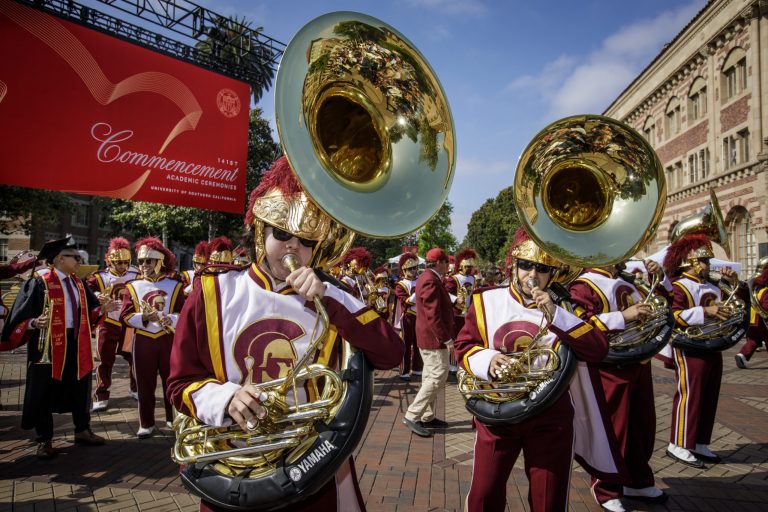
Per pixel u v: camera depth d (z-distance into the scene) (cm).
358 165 171
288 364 147
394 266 1594
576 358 215
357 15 174
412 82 184
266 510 130
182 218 1669
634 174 254
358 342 146
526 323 239
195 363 149
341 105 173
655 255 495
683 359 394
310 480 127
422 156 181
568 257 236
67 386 427
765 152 1521
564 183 261
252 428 130
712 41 1820
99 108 731
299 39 158
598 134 251
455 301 812
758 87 1591
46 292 407
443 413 550
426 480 363
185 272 727
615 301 327
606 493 306
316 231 149
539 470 216
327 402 135
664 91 2250
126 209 1978
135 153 768
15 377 731
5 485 354
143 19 859
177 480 365
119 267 635
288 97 150
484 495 222
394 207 167
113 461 402
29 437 461
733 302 385
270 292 153
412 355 755
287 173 156
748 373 773
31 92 671
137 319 444
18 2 659
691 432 390
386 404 595
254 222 160
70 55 702
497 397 224
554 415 218
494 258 4422
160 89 792
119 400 605
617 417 314
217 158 857
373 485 354
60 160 696
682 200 2094
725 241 446
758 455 413
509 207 4241
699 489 347
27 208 1505
